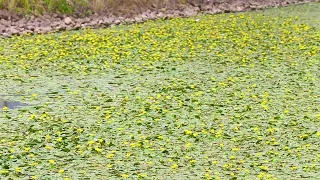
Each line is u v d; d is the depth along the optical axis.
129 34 42.03
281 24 46.22
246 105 26.69
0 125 24.27
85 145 22.20
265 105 26.58
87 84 29.94
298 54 36.12
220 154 21.47
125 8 50.81
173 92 28.59
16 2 46.81
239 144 22.38
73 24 46.56
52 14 47.62
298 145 22.28
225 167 20.28
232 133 23.41
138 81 30.45
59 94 28.38
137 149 21.84
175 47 37.88
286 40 39.97
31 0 47.50
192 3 55.22
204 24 46.00
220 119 24.97
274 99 27.58
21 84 29.98
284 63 34.00
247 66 33.31
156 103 26.89
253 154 21.47
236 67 33.19
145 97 27.88
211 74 31.78
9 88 29.31
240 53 36.44
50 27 45.28
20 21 45.66
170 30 43.59
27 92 28.69
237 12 54.06
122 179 19.42
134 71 32.28
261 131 23.64
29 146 22.09
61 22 46.69
